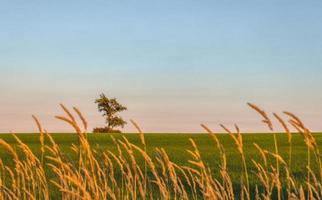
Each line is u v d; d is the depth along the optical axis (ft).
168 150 120.88
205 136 176.55
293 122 19.75
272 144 143.23
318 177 63.98
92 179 23.49
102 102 283.18
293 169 76.59
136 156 102.06
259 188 58.54
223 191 27.22
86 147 21.62
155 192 52.08
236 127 22.44
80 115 21.04
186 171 77.05
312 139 20.01
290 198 24.48
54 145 23.39
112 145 142.10
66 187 22.70
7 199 28.14
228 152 115.03
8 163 85.51
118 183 56.13
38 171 26.73
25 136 174.09
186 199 28.22
